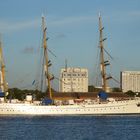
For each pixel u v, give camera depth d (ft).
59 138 371.56
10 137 377.91
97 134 408.87
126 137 382.01
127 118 643.04
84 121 575.79
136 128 479.00
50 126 499.92
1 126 498.69
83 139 364.79
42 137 378.94
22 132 426.51
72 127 487.20
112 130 452.76
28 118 628.28
